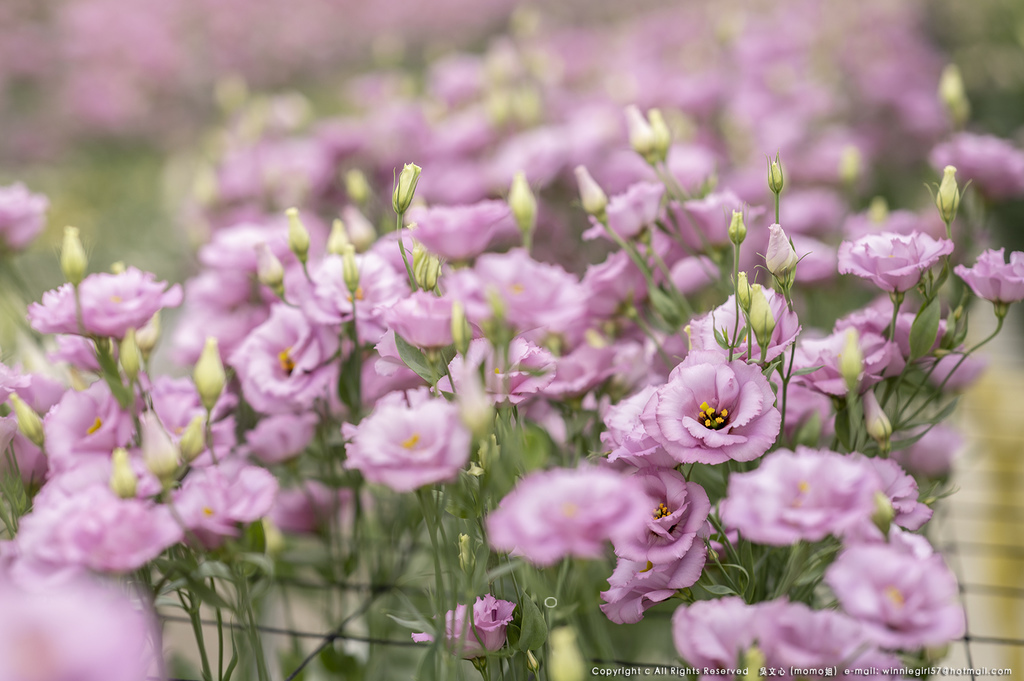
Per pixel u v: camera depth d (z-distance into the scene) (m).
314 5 8.21
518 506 1.29
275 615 1.67
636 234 1.57
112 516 1.32
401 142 2.66
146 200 4.45
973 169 1.77
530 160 2.28
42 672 1.22
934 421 1.49
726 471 1.48
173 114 6.34
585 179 1.56
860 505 1.31
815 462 1.33
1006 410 2.12
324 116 6.11
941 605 1.29
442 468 1.32
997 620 1.67
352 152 2.56
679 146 2.31
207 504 1.40
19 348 1.74
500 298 1.36
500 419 1.41
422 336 1.39
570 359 1.50
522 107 2.54
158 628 1.44
